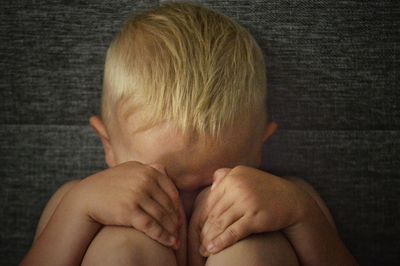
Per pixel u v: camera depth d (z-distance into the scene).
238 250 0.66
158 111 0.76
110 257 0.63
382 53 0.94
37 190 1.00
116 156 0.84
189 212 0.82
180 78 0.77
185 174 0.78
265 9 0.94
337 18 0.94
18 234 1.01
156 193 0.71
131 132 0.78
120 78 0.80
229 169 0.74
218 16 0.86
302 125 0.96
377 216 0.98
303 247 0.74
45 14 0.95
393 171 0.97
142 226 0.68
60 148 0.99
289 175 0.97
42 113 0.98
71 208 0.72
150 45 0.80
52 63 0.97
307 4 0.94
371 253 0.99
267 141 0.97
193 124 0.76
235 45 0.82
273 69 0.95
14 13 0.95
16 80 0.97
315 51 0.95
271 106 0.96
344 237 0.99
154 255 0.66
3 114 0.98
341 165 0.97
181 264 0.73
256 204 0.69
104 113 0.86
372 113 0.95
